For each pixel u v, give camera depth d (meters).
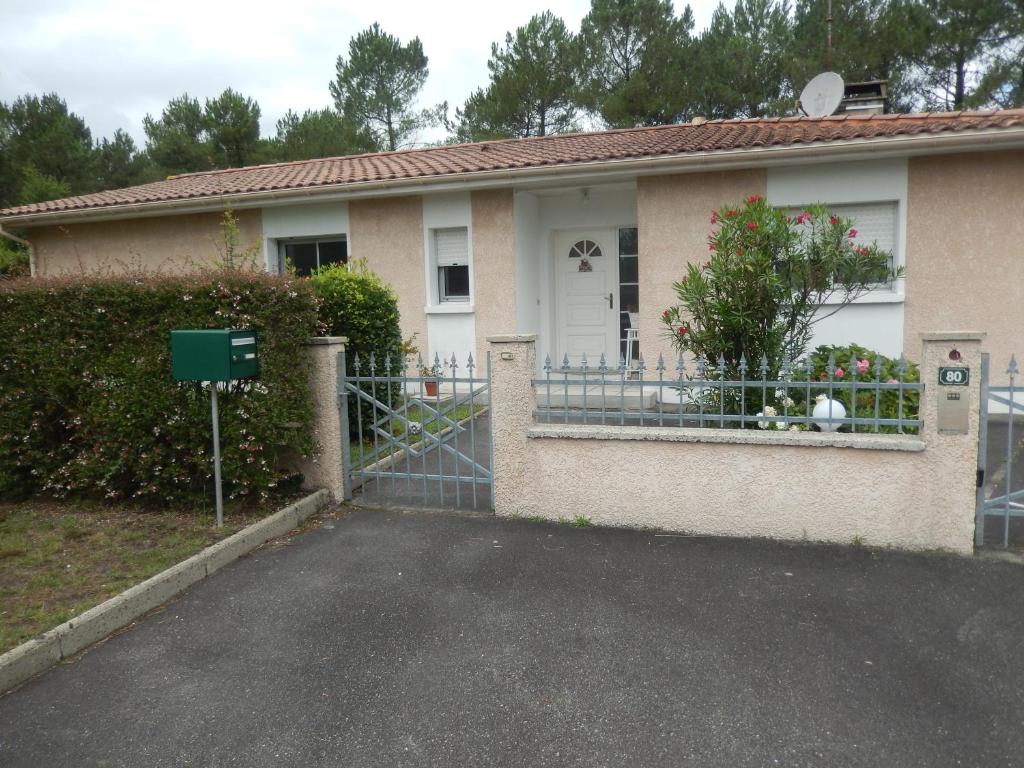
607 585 4.52
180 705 3.39
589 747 3.02
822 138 8.90
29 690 3.55
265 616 4.26
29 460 6.21
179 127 27.53
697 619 4.06
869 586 4.39
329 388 6.22
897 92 20.03
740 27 22.72
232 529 5.45
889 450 4.88
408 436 6.20
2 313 6.09
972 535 4.82
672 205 9.81
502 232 10.84
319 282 7.73
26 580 4.62
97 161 27.42
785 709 3.23
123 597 4.26
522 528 5.55
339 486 6.29
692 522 5.34
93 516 5.92
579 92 22.89
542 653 3.75
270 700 3.42
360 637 3.97
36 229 13.03
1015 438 7.74
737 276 5.82
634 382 5.47
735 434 5.16
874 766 2.87
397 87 31.75
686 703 3.29
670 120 21.27
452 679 3.54
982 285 8.95
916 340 9.22
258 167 15.71
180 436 5.84
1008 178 8.74
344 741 3.11
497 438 5.76
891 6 19.56
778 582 4.48
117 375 5.85
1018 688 3.34
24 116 26.58
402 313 11.46
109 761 3.02
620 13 22.38
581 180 10.12
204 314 5.66
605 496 5.52
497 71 24.78
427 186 10.55
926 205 9.00
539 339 11.86
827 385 5.07
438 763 2.96
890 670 3.51
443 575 4.74
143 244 12.54
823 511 5.05
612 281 11.70
